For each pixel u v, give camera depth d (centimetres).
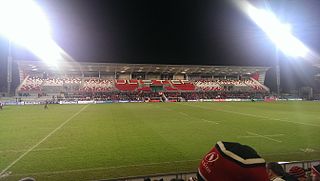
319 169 300
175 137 1402
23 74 5856
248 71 7069
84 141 1302
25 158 991
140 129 1684
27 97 5278
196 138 1373
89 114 2691
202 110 3164
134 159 967
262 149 1127
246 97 6384
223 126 1806
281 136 1427
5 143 1266
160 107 3750
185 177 612
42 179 762
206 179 157
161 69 6662
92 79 6400
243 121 2078
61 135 1479
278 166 262
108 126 1823
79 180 754
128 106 4016
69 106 4034
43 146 1195
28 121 2120
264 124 1903
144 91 6312
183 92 6512
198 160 951
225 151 152
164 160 954
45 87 5662
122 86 6269
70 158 988
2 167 878
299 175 490
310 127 1755
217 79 7225
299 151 1091
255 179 141
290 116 2448
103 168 861
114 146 1186
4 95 5453
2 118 2339
